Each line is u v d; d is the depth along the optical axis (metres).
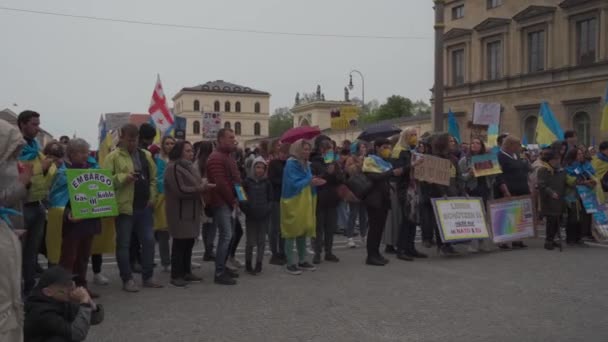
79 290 4.01
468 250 10.14
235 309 6.21
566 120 34.84
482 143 10.48
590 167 10.76
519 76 37.69
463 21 42.56
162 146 8.87
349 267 8.68
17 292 3.21
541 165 10.18
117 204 6.84
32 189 6.23
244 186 8.12
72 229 6.31
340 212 12.72
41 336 3.85
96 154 16.53
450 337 5.19
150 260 7.34
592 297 6.62
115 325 5.61
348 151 12.85
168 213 7.36
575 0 33.75
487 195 10.65
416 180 9.69
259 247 8.23
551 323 5.61
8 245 3.20
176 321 5.75
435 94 15.23
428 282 7.50
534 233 10.57
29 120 6.27
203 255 9.87
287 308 6.23
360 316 5.89
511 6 38.56
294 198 8.09
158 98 14.74
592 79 33.16
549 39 35.69
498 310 6.09
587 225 10.92
